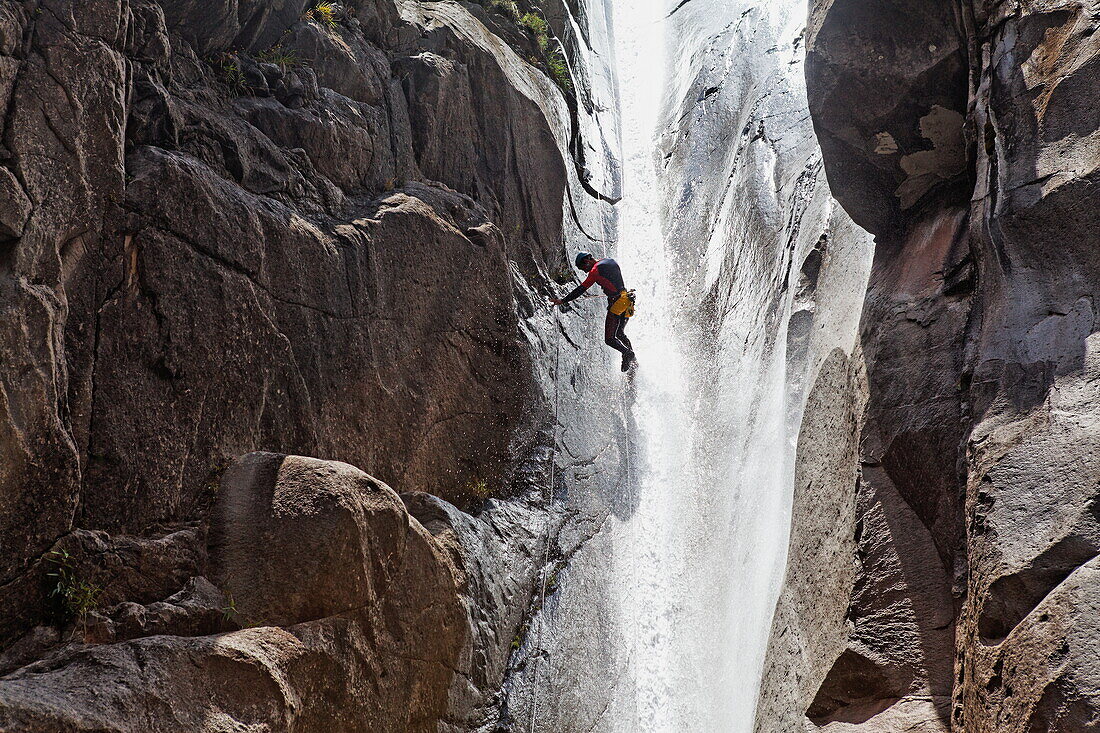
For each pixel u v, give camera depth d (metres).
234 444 5.53
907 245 6.89
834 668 5.55
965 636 4.67
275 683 4.44
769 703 6.41
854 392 6.57
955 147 6.53
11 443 4.16
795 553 6.83
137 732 3.81
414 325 7.51
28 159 4.50
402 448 7.14
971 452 4.96
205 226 5.50
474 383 8.16
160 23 5.78
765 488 8.19
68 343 4.63
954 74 6.26
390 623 5.46
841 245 8.28
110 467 4.72
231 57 6.80
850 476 6.34
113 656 4.02
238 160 6.23
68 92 4.76
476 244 8.58
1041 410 4.62
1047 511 4.25
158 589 4.76
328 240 6.73
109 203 4.97
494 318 8.56
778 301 9.55
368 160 7.97
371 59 8.66
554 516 8.52
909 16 6.23
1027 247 5.19
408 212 7.68
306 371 6.23
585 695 7.53
